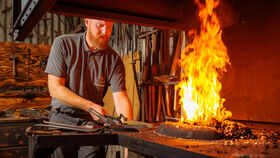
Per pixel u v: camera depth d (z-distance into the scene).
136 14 1.66
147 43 2.84
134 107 3.00
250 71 1.55
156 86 2.74
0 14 3.76
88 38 1.91
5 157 2.56
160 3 1.61
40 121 2.73
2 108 3.27
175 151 0.80
